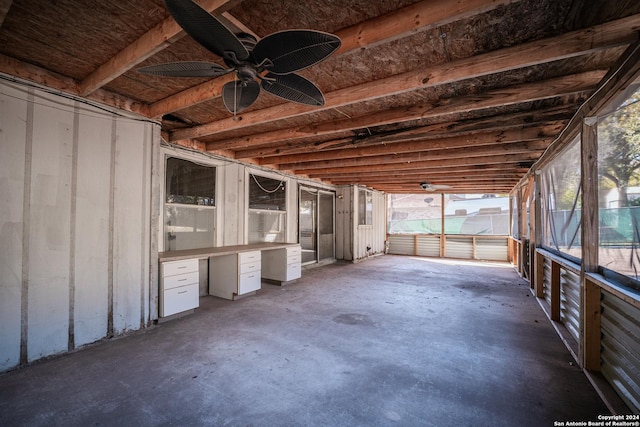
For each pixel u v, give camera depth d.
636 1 1.56
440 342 2.93
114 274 3.02
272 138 4.03
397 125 3.72
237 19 1.81
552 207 3.74
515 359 2.58
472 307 4.11
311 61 1.63
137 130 3.21
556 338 3.04
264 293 4.83
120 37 2.08
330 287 5.27
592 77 2.25
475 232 10.59
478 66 2.12
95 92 2.88
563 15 1.69
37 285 2.52
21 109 2.44
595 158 2.30
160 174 3.78
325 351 2.72
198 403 1.95
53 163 2.62
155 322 3.39
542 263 4.55
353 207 8.28
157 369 2.39
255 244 5.44
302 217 7.18
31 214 2.49
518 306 4.17
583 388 2.13
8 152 2.38
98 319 2.89
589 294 2.32
